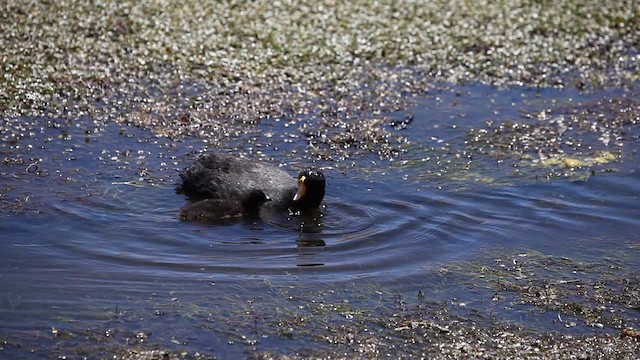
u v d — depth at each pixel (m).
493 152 29.33
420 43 38.28
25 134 28.39
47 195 24.66
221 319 19.23
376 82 34.62
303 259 22.12
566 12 42.50
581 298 20.95
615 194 26.39
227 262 21.72
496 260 22.48
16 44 34.81
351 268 21.78
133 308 19.45
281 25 38.78
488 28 40.16
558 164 28.45
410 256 22.50
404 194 26.11
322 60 36.06
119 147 28.19
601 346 19.14
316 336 18.89
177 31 37.38
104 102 31.20
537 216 24.95
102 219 23.59
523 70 36.53
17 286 20.05
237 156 28.17
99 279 20.53
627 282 21.70
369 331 19.22
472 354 18.67
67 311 19.22
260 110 31.58
